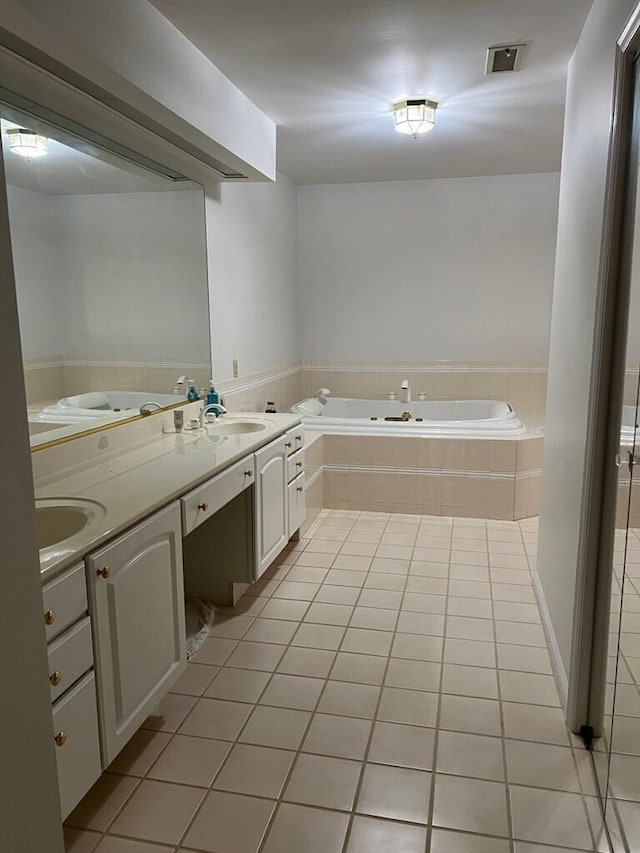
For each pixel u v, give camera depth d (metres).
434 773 1.91
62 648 1.52
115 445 2.63
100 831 1.70
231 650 2.60
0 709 1.10
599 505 1.90
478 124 3.56
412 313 5.38
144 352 2.87
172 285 3.11
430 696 2.28
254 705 2.24
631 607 1.57
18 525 1.12
